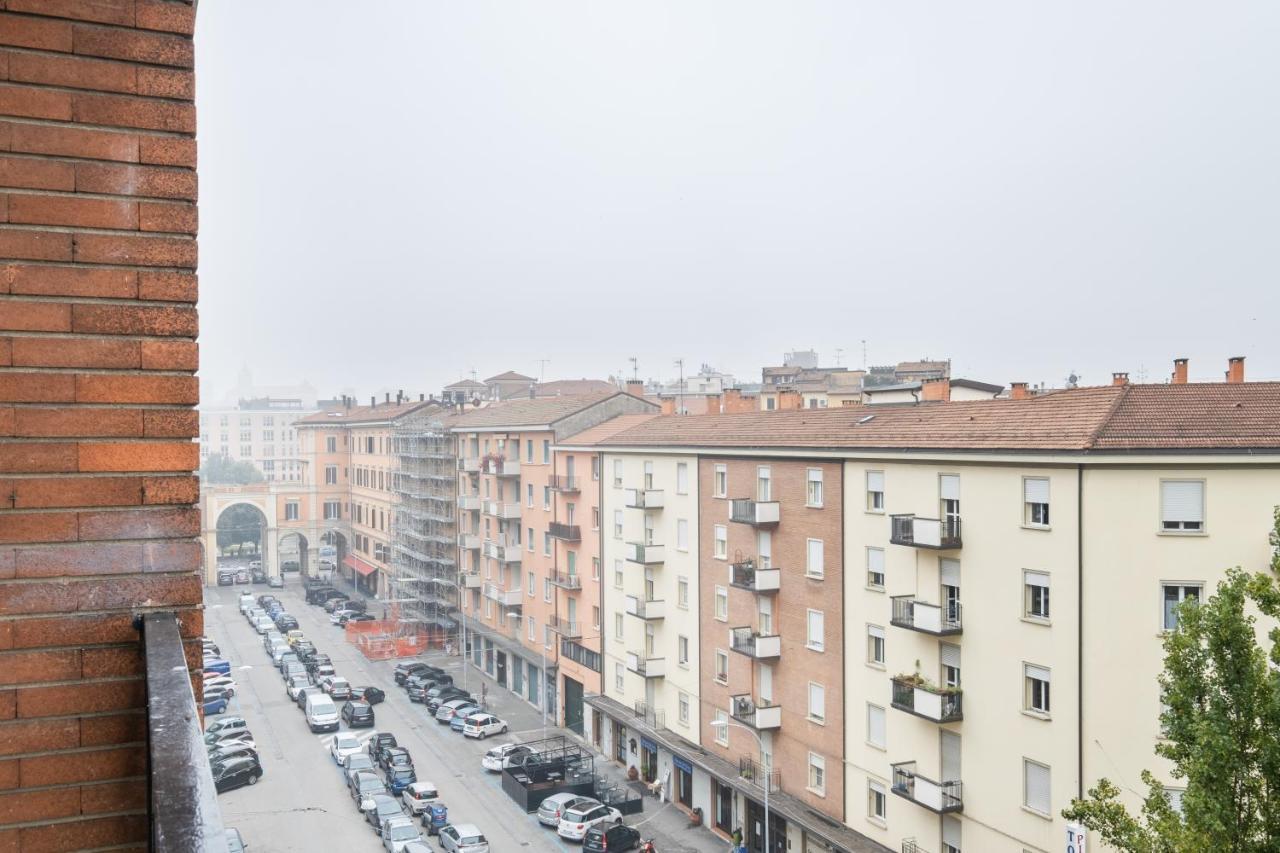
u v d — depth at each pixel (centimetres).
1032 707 2672
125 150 433
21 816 400
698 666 4256
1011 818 2698
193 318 440
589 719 5206
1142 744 2447
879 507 3244
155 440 430
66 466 415
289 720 5462
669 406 5622
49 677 407
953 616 2933
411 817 4153
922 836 2989
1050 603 2602
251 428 18175
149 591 425
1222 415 2547
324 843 3762
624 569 4881
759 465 3828
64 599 412
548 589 5762
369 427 9194
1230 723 1413
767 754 3772
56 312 418
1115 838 1546
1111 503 2484
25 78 418
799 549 3597
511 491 6316
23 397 411
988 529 2786
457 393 8462
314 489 9888
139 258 432
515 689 6178
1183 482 2434
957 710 2862
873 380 7338
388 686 6219
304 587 9694
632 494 4781
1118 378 4309
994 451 2719
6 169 413
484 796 4372
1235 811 1402
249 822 3981
